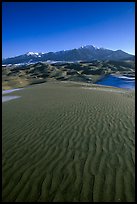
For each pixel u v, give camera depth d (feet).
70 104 57.36
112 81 270.67
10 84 274.77
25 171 21.29
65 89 108.17
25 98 74.54
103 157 23.67
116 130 32.60
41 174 20.62
